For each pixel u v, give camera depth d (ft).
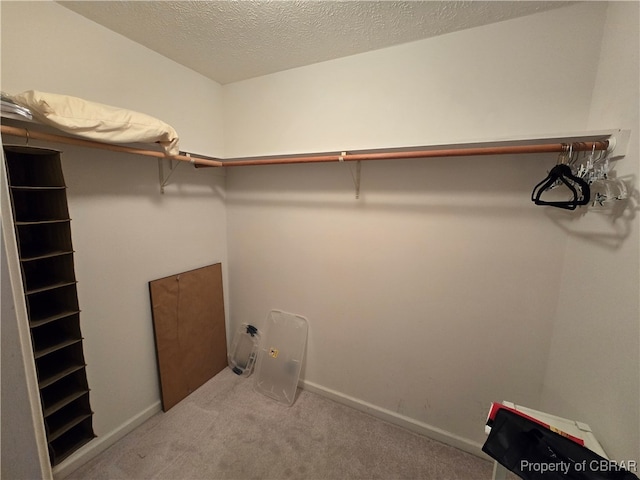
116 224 5.23
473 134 4.85
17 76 3.86
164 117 5.84
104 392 5.33
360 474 5.06
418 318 5.77
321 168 6.30
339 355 6.73
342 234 6.29
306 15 4.38
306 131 6.28
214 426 6.03
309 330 7.06
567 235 4.44
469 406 5.56
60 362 4.74
